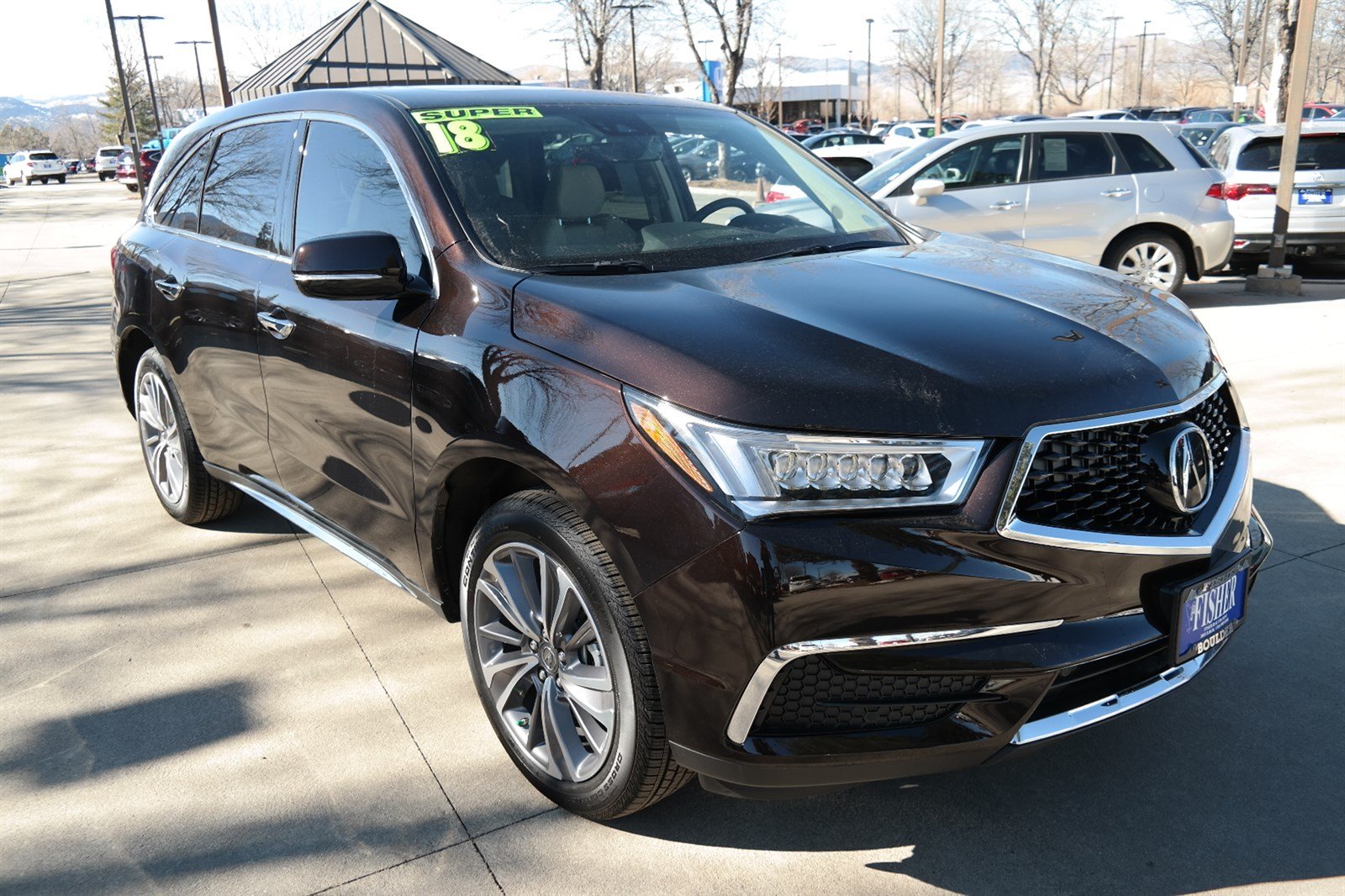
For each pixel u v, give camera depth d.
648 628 2.17
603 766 2.39
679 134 3.49
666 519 2.11
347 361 2.96
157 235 4.25
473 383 2.52
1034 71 65.31
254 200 3.63
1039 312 2.47
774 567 2.01
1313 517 4.18
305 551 4.25
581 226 2.93
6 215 29.11
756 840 2.45
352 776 2.72
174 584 3.94
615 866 2.37
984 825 2.47
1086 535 2.12
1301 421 5.41
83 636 3.53
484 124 3.17
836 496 2.05
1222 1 49.88
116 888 2.33
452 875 2.35
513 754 2.66
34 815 2.59
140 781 2.72
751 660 2.04
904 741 2.11
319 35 26.38
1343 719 2.84
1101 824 2.46
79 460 5.56
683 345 2.23
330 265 2.69
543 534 2.35
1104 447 2.19
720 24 28.02
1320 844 2.36
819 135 24.52
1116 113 35.84
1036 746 2.17
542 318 2.46
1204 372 2.47
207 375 3.81
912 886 2.28
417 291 2.79
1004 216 8.86
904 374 2.15
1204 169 8.86
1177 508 2.24
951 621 2.05
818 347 2.23
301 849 2.45
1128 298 2.69
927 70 75.94
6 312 11.08
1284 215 9.48
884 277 2.71
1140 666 2.29
